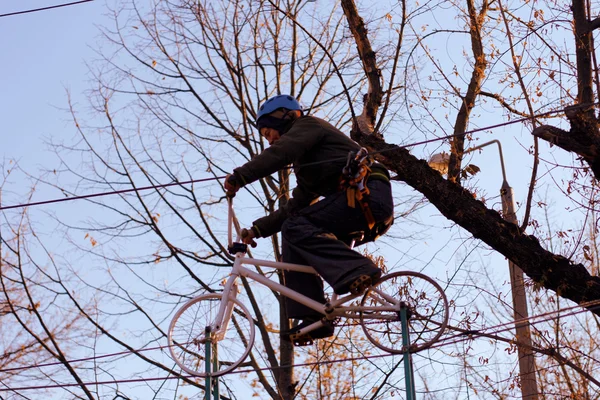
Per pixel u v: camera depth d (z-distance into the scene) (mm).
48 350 9727
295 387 9664
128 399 9344
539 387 8406
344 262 5680
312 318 6051
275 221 6270
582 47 8031
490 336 7930
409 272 5996
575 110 7652
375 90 8883
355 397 8727
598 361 8133
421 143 6973
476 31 9008
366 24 9430
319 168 5930
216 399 5949
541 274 7738
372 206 5777
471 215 7930
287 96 6328
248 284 10281
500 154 8555
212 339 6055
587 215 8172
